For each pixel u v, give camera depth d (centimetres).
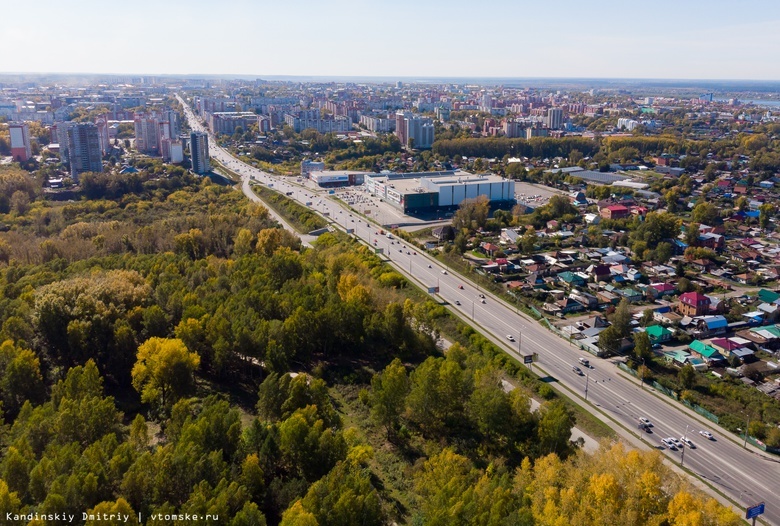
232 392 15138
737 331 19312
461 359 15625
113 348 15338
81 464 9625
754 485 12062
